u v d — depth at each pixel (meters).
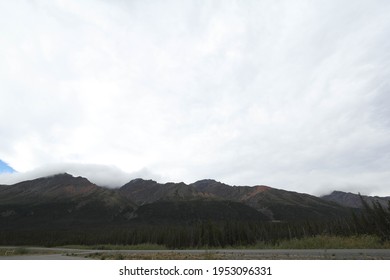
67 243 144.75
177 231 109.88
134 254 46.94
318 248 47.31
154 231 129.25
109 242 130.62
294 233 84.19
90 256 41.44
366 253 31.20
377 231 55.72
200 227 100.88
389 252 32.31
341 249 41.38
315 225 89.31
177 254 43.53
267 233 90.38
